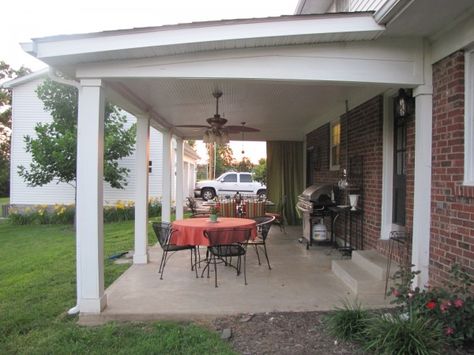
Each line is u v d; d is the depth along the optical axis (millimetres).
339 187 6312
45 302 4031
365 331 2859
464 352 2643
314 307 3703
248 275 4914
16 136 13359
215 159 32969
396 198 4891
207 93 5191
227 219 5492
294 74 3535
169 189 7723
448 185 3301
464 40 3062
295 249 6711
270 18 3266
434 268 3498
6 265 6016
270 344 2939
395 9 2988
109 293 4152
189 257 6141
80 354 2789
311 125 8828
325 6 8086
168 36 3268
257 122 8328
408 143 4371
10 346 2967
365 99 5371
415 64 3566
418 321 2705
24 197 13422
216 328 3281
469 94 3135
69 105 10023
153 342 2951
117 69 3525
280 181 11141
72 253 6871
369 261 4484
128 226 10672
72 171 10484
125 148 11695
